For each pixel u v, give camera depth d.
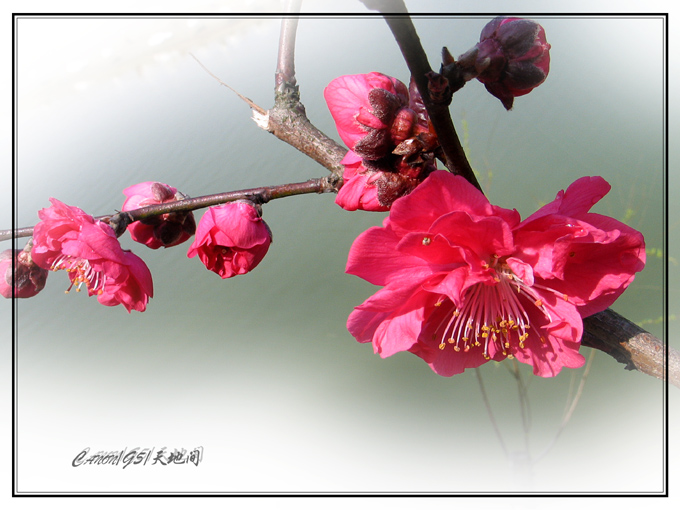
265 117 0.35
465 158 0.30
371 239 0.30
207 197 0.34
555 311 0.31
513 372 0.59
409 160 0.31
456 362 0.32
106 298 0.35
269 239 0.34
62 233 0.34
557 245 0.30
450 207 0.30
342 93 0.31
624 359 0.32
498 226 0.30
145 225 0.35
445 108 0.30
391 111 0.31
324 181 0.34
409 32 0.29
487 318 0.32
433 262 0.31
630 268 0.31
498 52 0.31
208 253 0.34
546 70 0.31
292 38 0.35
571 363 0.31
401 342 0.31
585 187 0.31
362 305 0.30
